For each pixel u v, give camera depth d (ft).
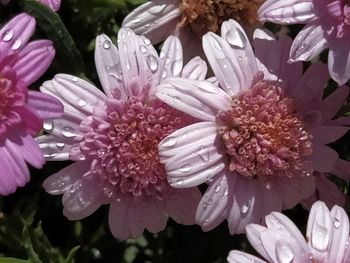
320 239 0.61
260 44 0.65
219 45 0.63
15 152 0.58
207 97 0.61
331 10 0.60
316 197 0.69
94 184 0.63
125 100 0.62
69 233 0.77
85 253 0.76
